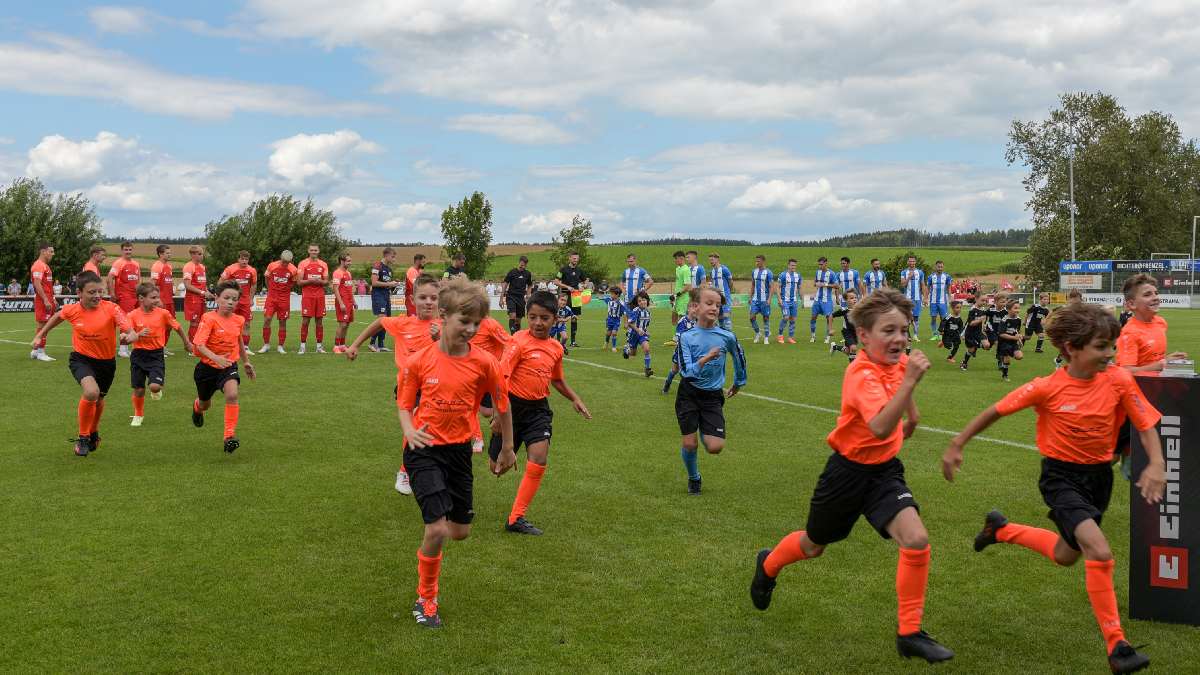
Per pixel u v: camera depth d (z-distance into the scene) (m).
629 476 7.95
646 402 12.25
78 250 53.72
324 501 7.00
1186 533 4.62
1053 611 4.85
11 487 7.30
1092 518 4.16
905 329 4.29
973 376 15.62
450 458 4.84
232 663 4.15
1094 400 4.29
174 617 4.68
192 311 17.23
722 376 7.36
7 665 4.09
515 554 5.79
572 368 16.30
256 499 7.04
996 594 5.09
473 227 51.44
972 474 7.94
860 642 4.45
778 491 7.43
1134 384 4.34
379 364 15.86
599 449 9.11
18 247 51.41
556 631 4.56
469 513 4.95
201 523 6.37
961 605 4.93
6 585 5.11
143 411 10.48
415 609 4.71
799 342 22.34
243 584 5.18
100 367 8.61
